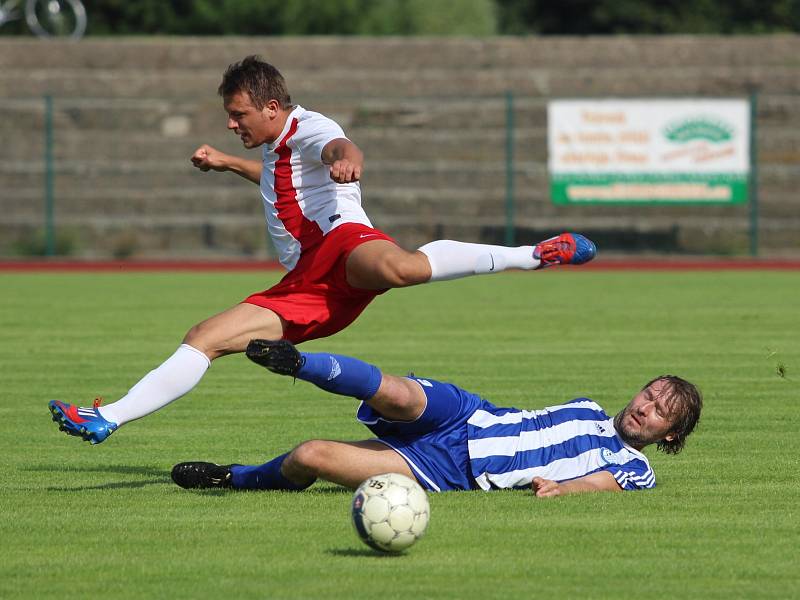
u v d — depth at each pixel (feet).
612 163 291.99
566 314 183.01
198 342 65.82
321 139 67.05
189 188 351.05
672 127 291.79
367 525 53.36
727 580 50.57
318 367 60.49
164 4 459.32
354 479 65.05
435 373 120.67
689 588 49.42
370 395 62.75
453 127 365.40
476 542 56.34
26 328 164.86
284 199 68.74
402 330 162.20
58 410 62.90
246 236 331.77
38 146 360.48
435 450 66.03
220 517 61.93
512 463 66.33
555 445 67.41
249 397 107.86
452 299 210.38
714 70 376.68
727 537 57.57
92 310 189.26
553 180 292.61
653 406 67.72
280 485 68.08
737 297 209.05
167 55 394.32
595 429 68.49
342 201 67.97
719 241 324.39
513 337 153.07
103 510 63.77
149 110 367.86
